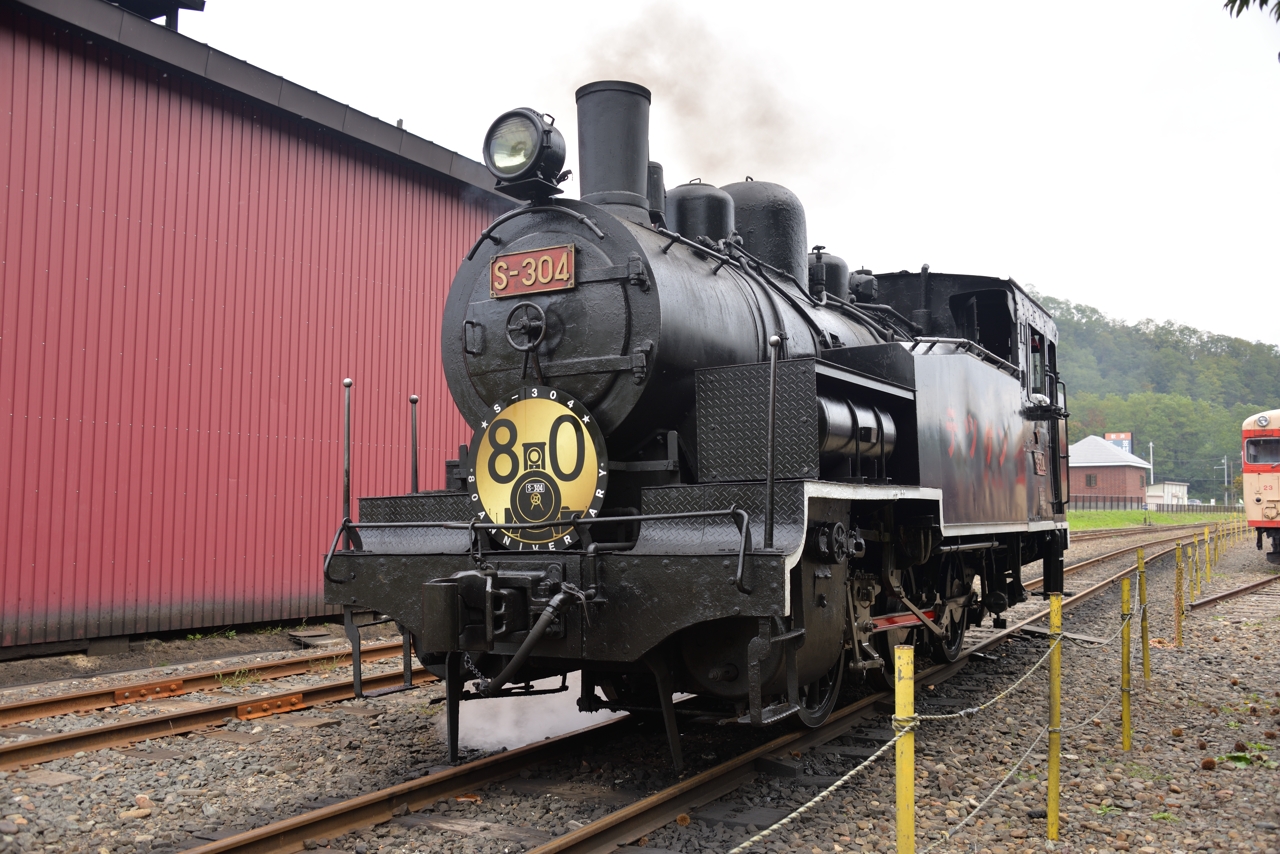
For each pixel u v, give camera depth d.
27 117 8.70
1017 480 9.09
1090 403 120.88
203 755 5.65
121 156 9.40
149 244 9.62
